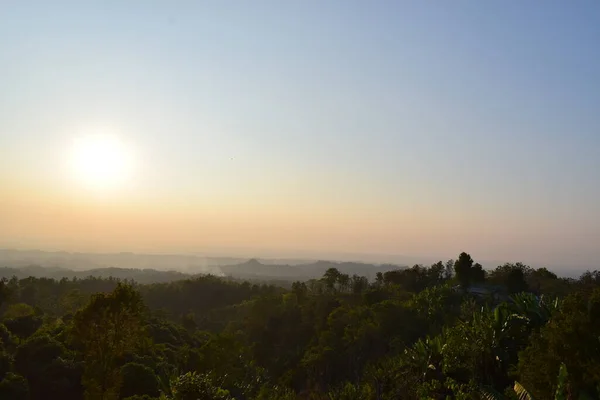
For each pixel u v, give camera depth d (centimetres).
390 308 6856
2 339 4962
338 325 7738
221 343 4741
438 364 3516
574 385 1883
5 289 7750
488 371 3144
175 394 2822
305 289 12300
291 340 8962
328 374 6272
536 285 8494
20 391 3862
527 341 3123
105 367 3453
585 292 2322
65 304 9756
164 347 5766
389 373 3747
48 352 4572
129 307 3653
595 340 1922
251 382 4831
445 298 7006
